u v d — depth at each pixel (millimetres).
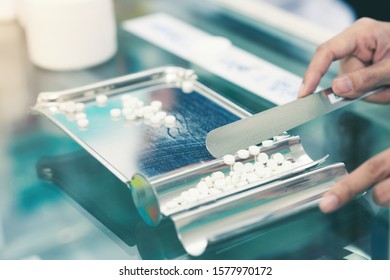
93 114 773
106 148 692
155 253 597
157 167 653
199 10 1124
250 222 579
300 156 687
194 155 676
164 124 745
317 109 731
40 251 606
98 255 597
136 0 1173
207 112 774
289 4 1443
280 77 899
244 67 929
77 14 910
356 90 745
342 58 859
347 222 620
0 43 1041
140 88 845
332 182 629
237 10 1110
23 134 799
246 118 709
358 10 1359
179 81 859
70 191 689
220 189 622
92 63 954
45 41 928
